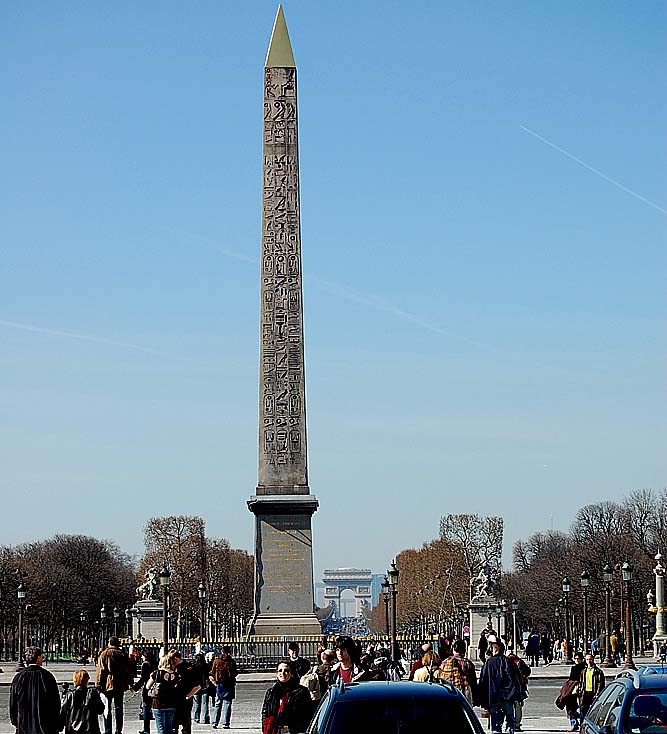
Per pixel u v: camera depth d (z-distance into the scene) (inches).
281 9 2864.2
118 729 1590.8
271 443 2768.2
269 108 2780.5
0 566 6289.4
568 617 4864.7
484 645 3580.2
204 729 1804.9
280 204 2746.1
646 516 6565.0
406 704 805.9
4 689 3016.7
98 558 7755.9
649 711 945.5
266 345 2760.8
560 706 1787.6
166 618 3196.4
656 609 3998.5
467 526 6963.6
